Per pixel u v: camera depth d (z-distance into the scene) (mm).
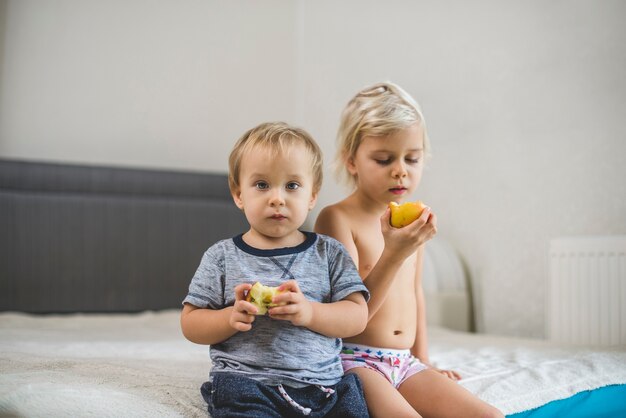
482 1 2740
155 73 3670
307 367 1077
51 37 3439
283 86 3955
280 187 1134
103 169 3299
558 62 2422
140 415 1052
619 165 2207
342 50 3568
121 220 3291
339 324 1101
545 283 2387
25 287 3096
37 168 3164
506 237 2627
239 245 1158
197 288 1133
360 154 1383
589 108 2311
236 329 1014
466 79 2812
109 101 3561
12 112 3344
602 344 2139
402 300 1358
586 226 2312
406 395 1271
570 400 1412
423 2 3037
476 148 2770
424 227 1193
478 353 1873
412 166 1368
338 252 1198
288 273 1130
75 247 3199
